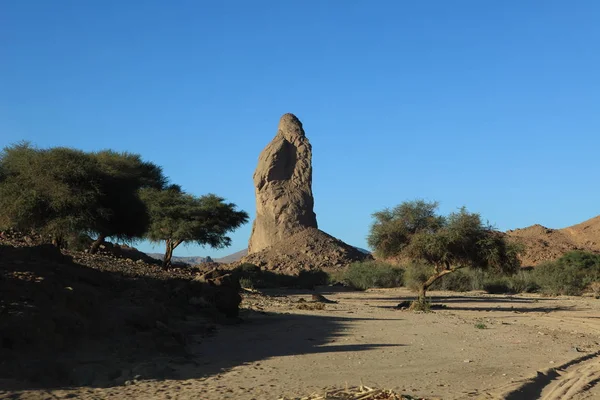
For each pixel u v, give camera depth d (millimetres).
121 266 33781
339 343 15883
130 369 10719
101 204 35156
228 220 53125
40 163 32906
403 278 60062
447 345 16078
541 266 57688
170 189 54938
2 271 12922
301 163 104000
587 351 15656
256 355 13555
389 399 8859
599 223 91750
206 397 9031
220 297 20812
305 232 97188
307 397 8906
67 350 11367
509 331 20000
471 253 33156
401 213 34750
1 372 9555
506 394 9625
